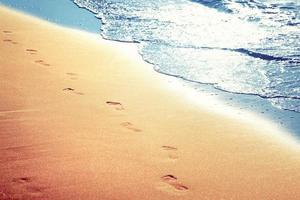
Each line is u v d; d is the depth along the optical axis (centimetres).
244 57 978
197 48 1013
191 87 875
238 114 804
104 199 614
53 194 611
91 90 812
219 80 900
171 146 704
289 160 704
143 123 746
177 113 786
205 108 812
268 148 725
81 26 1102
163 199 623
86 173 641
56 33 1036
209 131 748
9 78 805
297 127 780
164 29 1107
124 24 1130
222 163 685
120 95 813
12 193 605
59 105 755
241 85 886
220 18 1180
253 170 680
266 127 775
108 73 884
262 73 923
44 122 714
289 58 970
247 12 1228
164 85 871
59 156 659
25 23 1066
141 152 685
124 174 647
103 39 1041
